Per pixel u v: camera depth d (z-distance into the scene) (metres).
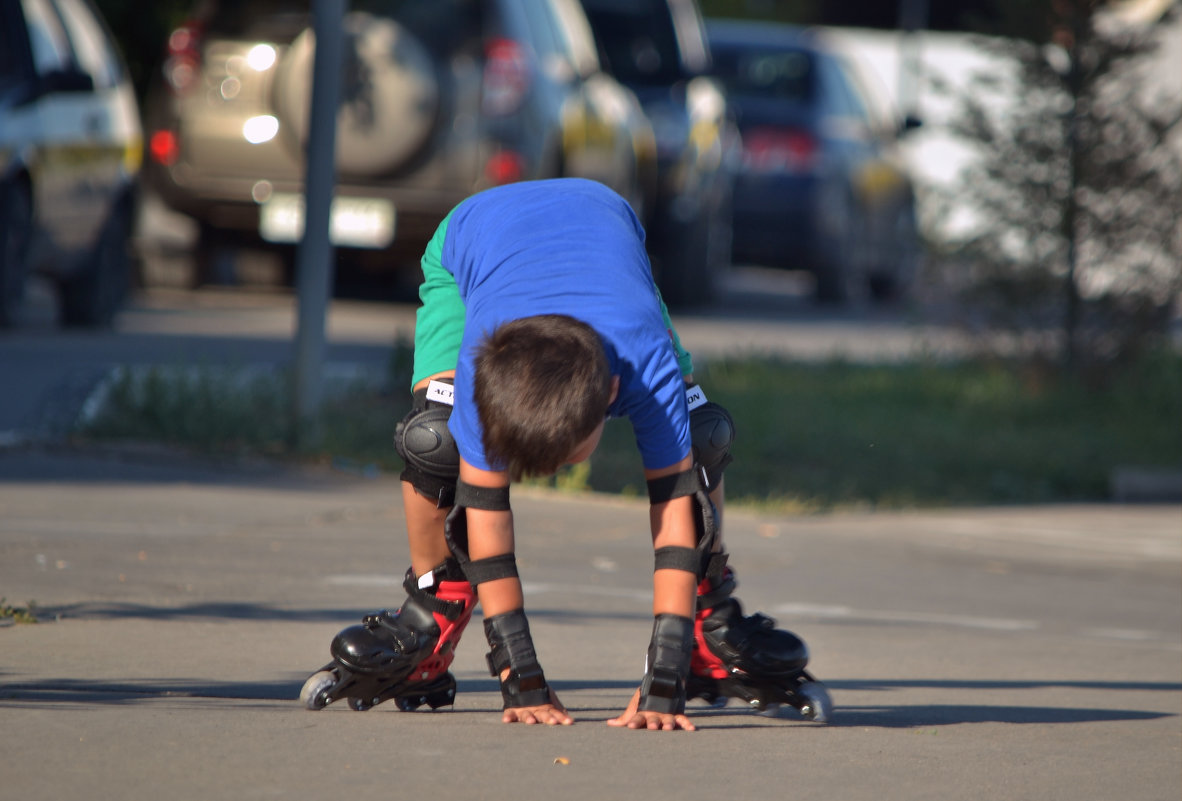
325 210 27.70
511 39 42.75
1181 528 28.52
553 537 23.03
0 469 23.77
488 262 11.31
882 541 25.61
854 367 43.72
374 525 22.09
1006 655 16.62
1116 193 40.66
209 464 25.92
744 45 64.94
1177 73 44.22
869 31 110.88
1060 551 25.81
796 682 12.20
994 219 41.38
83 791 9.13
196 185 44.00
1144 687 15.10
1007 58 40.84
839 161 63.53
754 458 32.88
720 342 47.88
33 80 36.59
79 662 13.01
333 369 33.28
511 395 9.83
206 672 12.95
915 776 10.45
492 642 11.32
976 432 37.03
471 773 9.86
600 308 10.70
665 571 11.16
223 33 44.09
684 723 11.37
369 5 42.78
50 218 37.00
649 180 51.03
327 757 10.16
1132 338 41.09
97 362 32.72
